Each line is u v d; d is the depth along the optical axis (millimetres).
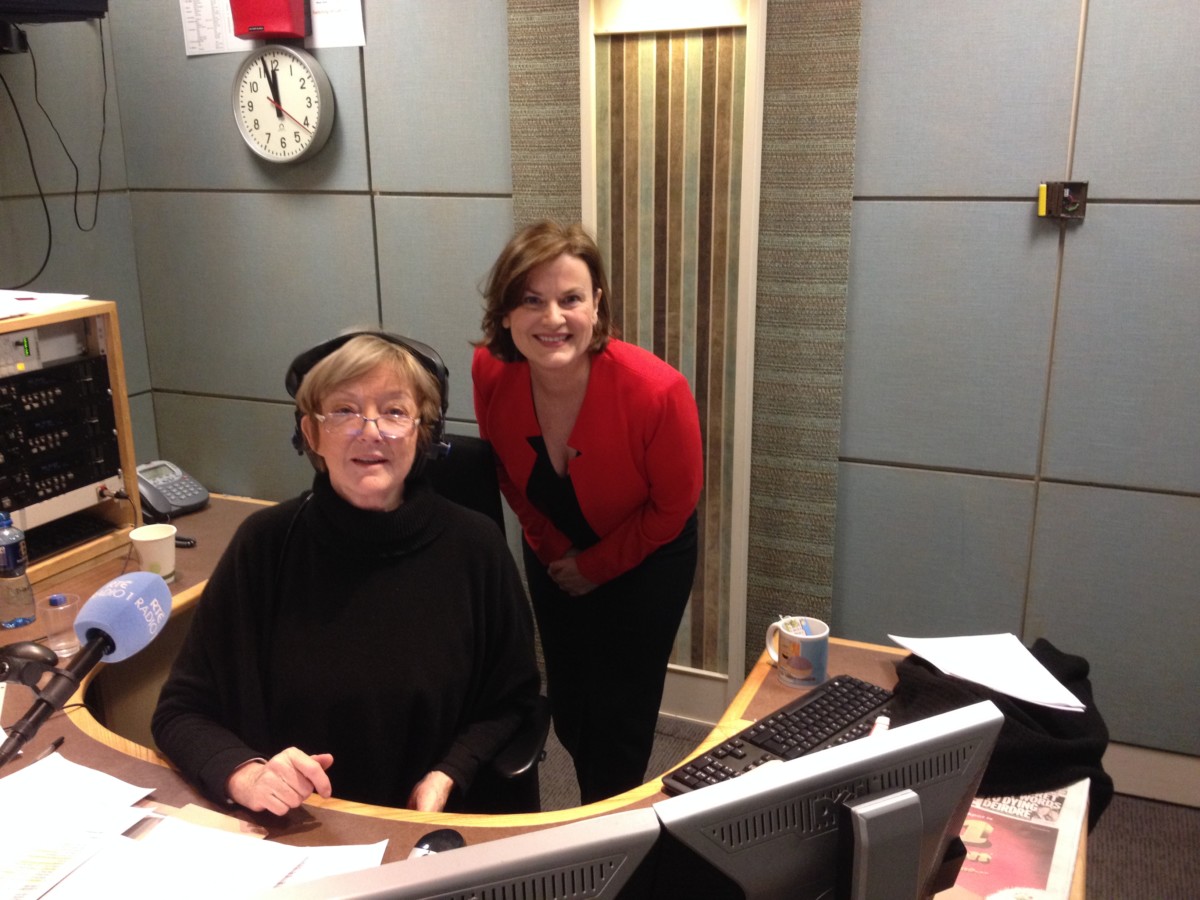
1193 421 2252
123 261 3156
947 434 2467
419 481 1529
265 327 3096
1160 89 2111
